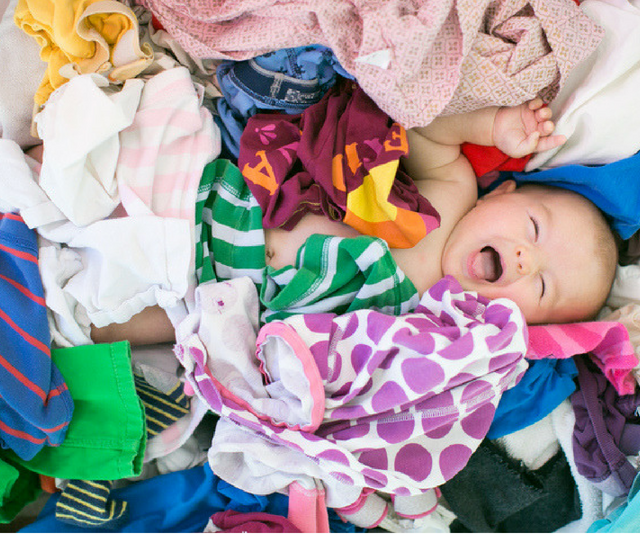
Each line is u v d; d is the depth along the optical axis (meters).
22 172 0.88
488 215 1.03
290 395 0.89
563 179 1.04
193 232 0.92
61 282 0.90
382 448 0.88
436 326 0.91
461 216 1.08
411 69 0.85
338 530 0.98
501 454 1.00
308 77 0.98
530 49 0.91
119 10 0.89
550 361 1.00
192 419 0.99
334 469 0.83
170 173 0.94
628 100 0.97
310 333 0.89
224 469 0.90
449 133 1.04
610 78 0.95
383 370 0.89
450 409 0.86
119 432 0.91
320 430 0.89
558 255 0.99
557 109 1.02
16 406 0.82
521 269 0.98
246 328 0.93
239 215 0.99
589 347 0.94
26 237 0.88
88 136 0.85
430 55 0.88
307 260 0.95
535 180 1.08
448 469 0.88
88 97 0.86
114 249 0.86
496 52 0.92
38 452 0.91
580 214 1.01
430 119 0.90
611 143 1.00
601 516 0.98
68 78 0.90
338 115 1.00
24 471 0.96
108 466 0.91
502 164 1.08
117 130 0.87
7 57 0.94
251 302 0.96
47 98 0.92
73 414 0.91
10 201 0.87
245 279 0.96
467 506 1.00
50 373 0.86
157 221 0.87
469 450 0.89
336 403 0.87
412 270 1.04
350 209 0.93
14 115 0.94
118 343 0.90
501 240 1.01
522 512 1.02
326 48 0.94
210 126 0.97
